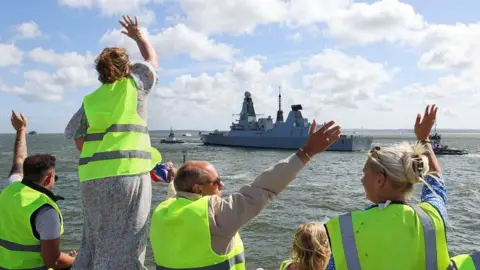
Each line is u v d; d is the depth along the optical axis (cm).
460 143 15738
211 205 250
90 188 262
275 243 1577
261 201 249
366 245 222
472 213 2212
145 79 285
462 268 229
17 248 335
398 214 225
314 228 318
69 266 344
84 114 281
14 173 406
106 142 262
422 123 279
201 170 271
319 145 256
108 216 259
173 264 248
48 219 334
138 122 272
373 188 239
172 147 9575
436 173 261
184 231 245
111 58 271
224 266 246
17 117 423
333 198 2681
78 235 1623
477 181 3625
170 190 339
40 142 14888
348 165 5156
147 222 270
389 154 233
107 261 255
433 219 226
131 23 320
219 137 9362
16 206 337
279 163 256
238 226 246
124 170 259
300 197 2716
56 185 3152
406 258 217
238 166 4925
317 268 311
